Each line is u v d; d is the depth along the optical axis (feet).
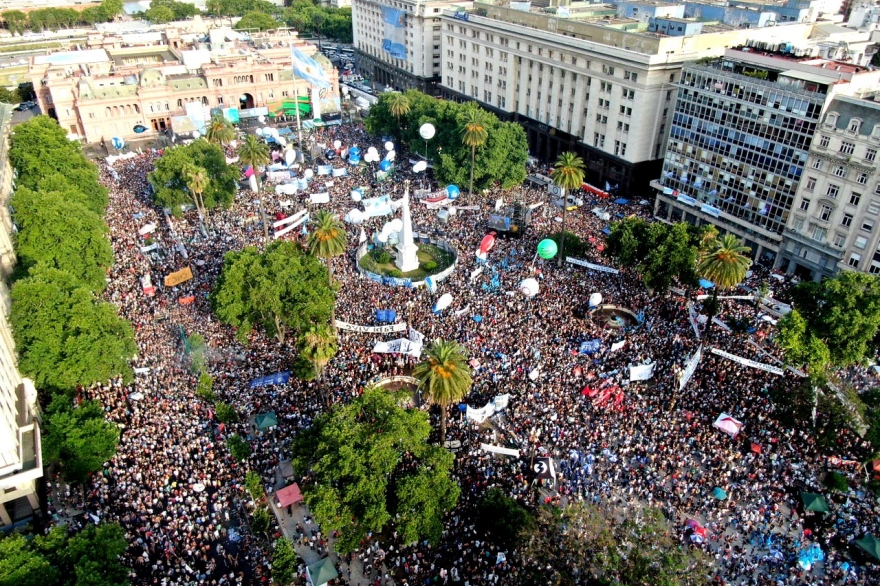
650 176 468.34
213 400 248.73
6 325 261.65
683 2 563.89
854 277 264.11
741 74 367.45
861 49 401.08
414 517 181.16
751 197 378.12
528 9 556.10
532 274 335.47
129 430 230.07
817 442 233.14
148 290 318.86
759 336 289.12
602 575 172.35
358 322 294.25
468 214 418.92
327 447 193.16
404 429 192.44
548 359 266.98
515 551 185.26
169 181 401.29
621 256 321.93
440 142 474.08
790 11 536.83
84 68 604.49
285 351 285.02
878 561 190.70
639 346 279.08
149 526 195.52
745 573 184.65
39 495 219.20
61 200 311.27
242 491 214.07
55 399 226.17
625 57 433.07
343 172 476.54
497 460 225.15
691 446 228.22
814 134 331.16
